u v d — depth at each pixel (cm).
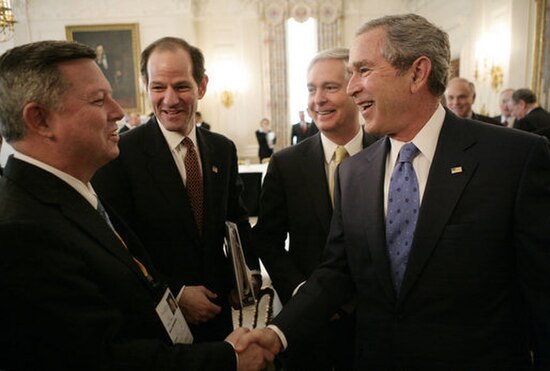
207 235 157
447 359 102
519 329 103
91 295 85
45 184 92
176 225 150
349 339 147
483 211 99
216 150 172
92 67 98
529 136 101
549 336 94
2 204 85
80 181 103
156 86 148
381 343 112
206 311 142
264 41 1012
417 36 103
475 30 719
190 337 121
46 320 79
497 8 643
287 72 1026
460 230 100
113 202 145
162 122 153
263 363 116
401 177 111
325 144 157
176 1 959
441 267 101
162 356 95
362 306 119
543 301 95
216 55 1022
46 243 81
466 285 100
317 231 153
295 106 1053
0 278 76
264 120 972
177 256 152
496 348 100
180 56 148
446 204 102
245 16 1012
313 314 125
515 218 97
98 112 98
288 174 159
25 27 954
